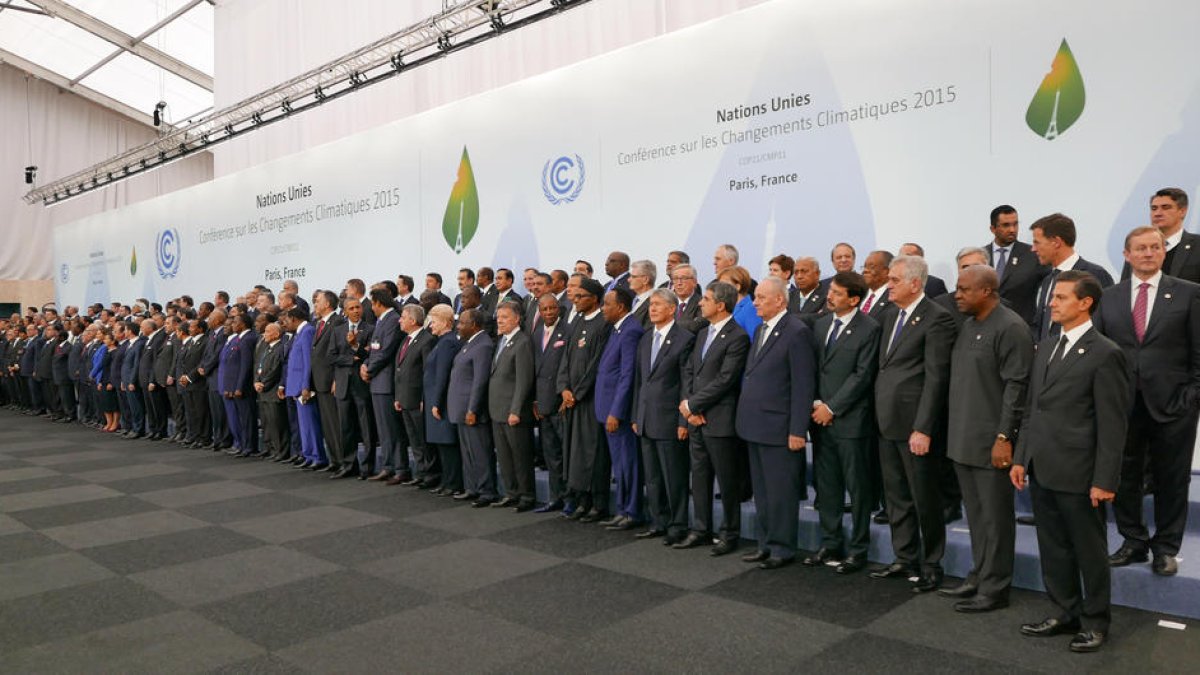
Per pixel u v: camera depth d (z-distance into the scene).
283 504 5.13
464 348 5.12
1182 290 3.04
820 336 3.71
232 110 10.38
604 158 6.79
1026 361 2.89
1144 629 2.80
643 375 4.15
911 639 2.76
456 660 2.65
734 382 3.77
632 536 4.24
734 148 5.89
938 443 3.26
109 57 14.98
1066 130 4.40
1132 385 3.05
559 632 2.89
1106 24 4.27
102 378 9.30
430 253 8.44
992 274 2.99
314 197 9.81
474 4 7.28
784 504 3.64
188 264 12.12
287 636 2.90
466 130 8.01
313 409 6.40
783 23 5.61
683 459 4.09
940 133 4.87
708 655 2.66
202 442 7.91
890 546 3.62
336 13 10.84
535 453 5.54
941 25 4.86
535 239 7.39
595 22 8.17
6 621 3.11
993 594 3.02
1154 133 4.13
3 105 16.83
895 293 3.30
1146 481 3.56
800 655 2.64
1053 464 2.66
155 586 3.52
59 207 17.47
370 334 6.06
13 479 6.21
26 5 13.75
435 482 5.61
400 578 3.56
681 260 5.16
